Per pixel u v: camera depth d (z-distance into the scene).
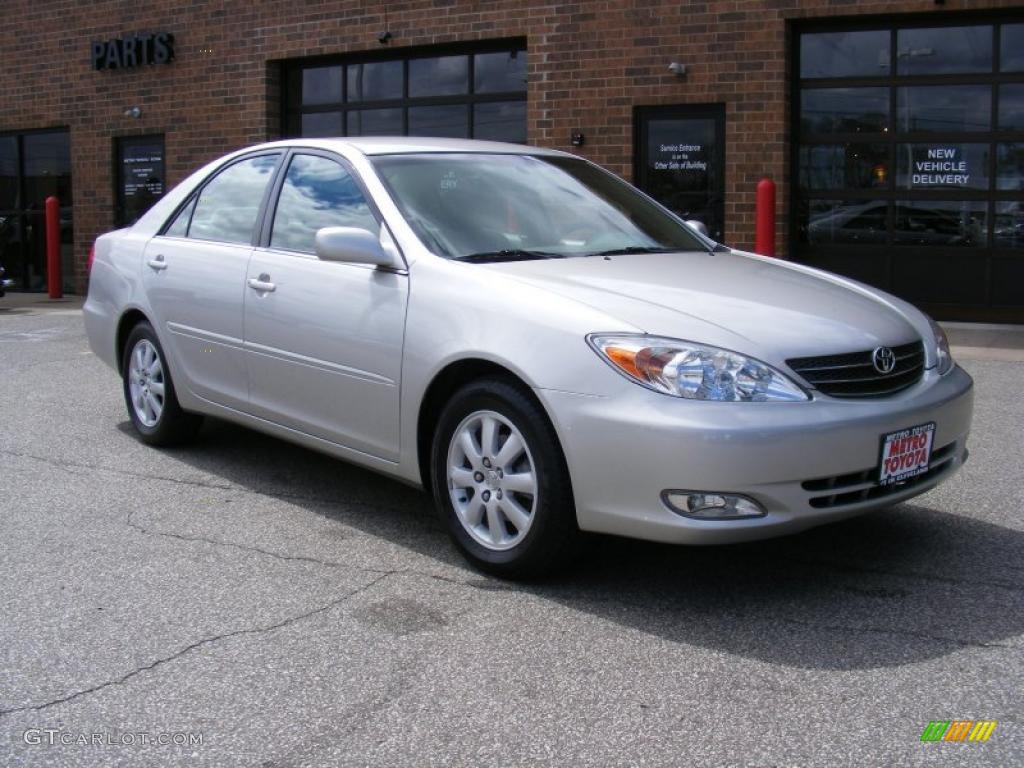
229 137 14.12
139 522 4.90
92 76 15.16
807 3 10.78
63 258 15.99
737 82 11.09
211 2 14.04
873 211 11.19
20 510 5.08
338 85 13.61
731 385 3.64
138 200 15.17
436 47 12.81
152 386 6.10
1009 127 10.64
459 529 4.26
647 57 11.44
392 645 3.59
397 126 13.26
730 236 11.23
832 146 11.25
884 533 4.68
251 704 3.20
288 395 5.04
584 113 11.78
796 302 4.17
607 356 3.74
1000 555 4.41
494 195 4.94
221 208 5.71
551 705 3.18
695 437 3.55
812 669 3.40
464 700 3.21
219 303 5.41
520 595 4.01
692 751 2.92
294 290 4.95
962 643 3.58
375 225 4.71
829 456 3.67
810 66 11.20
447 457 4.26
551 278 4.20
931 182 10.97
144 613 3.87
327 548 4.54
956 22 10.68
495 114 12.59
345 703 3.20
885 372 3.95
